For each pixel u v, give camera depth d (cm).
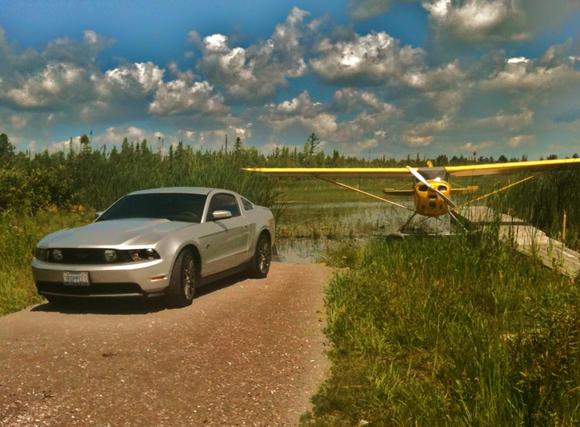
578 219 1344
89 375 471
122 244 693
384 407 405
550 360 409
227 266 864
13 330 616
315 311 706
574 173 1519
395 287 764
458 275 823
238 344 562
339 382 454
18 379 461
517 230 1083
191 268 754
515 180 1594
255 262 954
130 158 1962
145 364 500
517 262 885
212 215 849
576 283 741
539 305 535
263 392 438
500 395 380
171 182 1669
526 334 479
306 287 878
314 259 1252
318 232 1667
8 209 1579
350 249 1218
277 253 1342
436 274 849
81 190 1892
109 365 496
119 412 397
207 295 821
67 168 1994
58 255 705
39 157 2228
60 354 528
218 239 830
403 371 486
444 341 544
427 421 371
